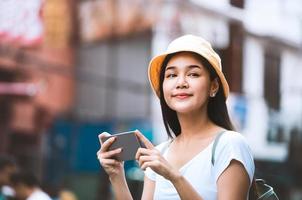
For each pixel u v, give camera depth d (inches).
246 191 94.0
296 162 641.0
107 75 585.9
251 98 645.9
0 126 521.0
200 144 97.4
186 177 95.0
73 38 549.0
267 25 664.4
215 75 98.5
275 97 677.9
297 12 687.1
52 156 536.1
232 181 92.5
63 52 551.8
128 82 585.6
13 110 528.1
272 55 681.0
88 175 529.0
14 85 521.0
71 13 542.3
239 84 636.7
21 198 243.3
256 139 643.5
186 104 96.7
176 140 102.7
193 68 97.1
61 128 545.6
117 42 587.8
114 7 577.0
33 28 490.0
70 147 536.7
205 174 94.2
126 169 471.5
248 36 644.1
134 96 582.2
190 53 97.3
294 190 606.9
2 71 520.7
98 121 553.9
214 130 99.0
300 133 665.0
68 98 567.5
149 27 581.9
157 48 578.9
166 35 582.9
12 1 479.2
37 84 535.8
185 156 97.5
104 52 586.2
